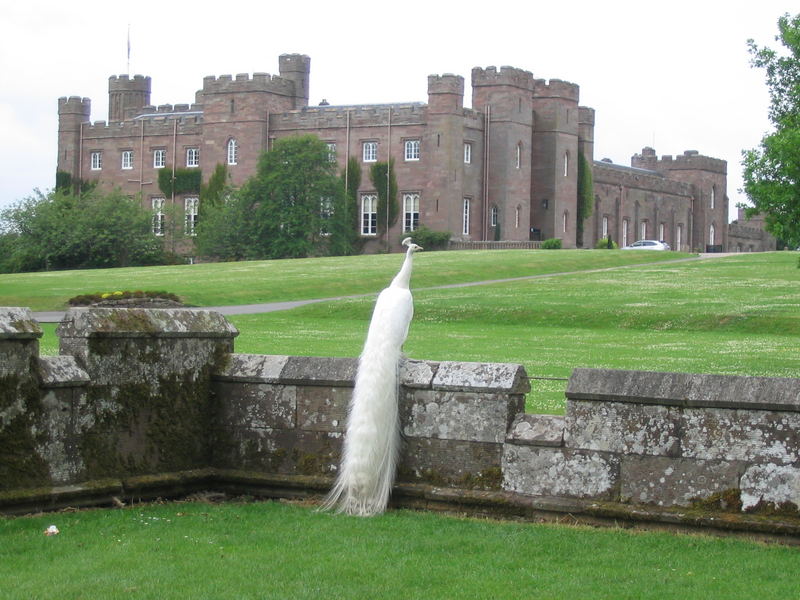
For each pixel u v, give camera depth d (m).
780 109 27.28
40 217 89.12
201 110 120.00
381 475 8.84
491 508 8.80
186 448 9.71
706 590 7.02
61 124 117.12
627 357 26.00
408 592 7.04
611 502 8.48
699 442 8.22
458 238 101.75
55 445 8.80
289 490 9.56
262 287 52.22
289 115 107.19
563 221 109.81
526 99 105.81
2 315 8.48
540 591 7.04
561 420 8.78
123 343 9.26
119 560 7.66
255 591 7.06
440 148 100.75
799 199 25.95
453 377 9.01
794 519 7.92
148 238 91.56
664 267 63.28
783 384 8.03
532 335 33.94
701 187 140.62
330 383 9.48
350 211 103.75
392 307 9.02
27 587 7.09
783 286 49.84
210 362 9.91
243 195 96.81
